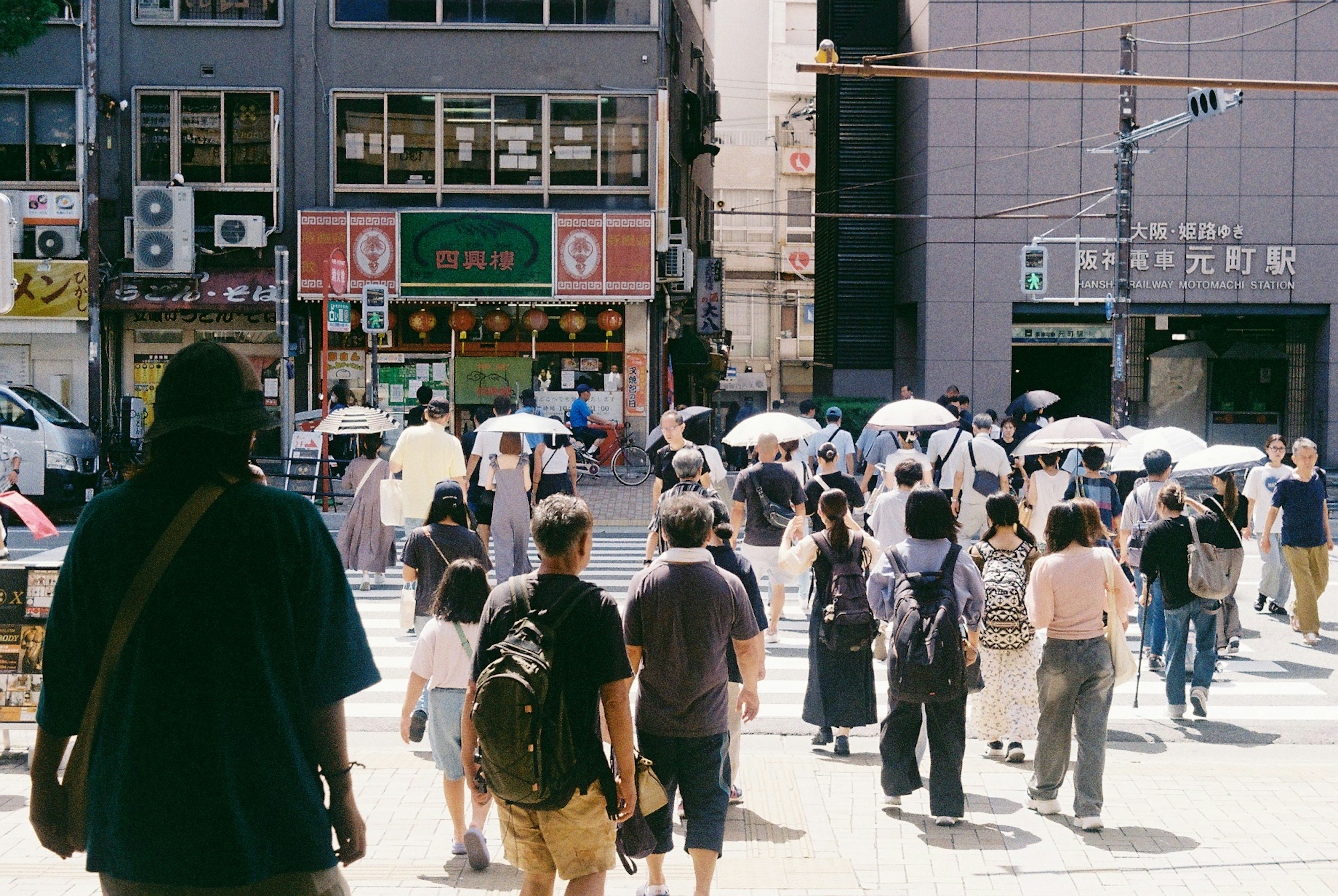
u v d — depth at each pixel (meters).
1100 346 30.38
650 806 4.38
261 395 2.86
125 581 2.61
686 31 31.44
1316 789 6.79
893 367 30.59
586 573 14.39
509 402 12.06
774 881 5.37
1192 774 7.07
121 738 2.58
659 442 10.85
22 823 5.91
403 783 6.78
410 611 9.73
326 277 20.47
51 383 22.31
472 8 22.50
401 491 11.80
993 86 27.02
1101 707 6.14
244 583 2.62
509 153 22.58
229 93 22.34
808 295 54.84
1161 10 26.77
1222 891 5.28
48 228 22.02
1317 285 26.70
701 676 4.81
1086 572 6.14
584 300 22.44
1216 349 30.22
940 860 5.67
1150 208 26.83
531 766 3.72
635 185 22.66
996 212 26.66
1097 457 10.97
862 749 7.70
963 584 6.14
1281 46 26.58
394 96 22.41
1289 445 28.98
